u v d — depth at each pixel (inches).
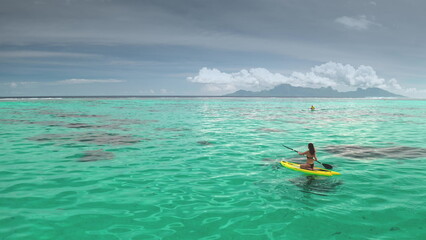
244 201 283.0
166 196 296.4
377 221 238.2
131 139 671.8
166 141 647.1
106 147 569.9
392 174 383.9
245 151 539.5
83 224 229.5
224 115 1502.2
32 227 222.8
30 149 543.8
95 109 1911.9
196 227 226.1
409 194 304.5
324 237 210.8
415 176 374.0
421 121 1211.2
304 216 247.6
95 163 438.3
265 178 364.5
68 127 896.3
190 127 924.6
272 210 260.7
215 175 377.1
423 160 469.4
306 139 689.6
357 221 238.2
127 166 421.4
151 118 1267.2
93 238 206.7
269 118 1325.0
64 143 612.1
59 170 395.5
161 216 246.5
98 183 338.3
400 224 232.8
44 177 361.1
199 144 611.5
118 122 1071.0
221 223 233.5
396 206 270.5
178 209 262.2
